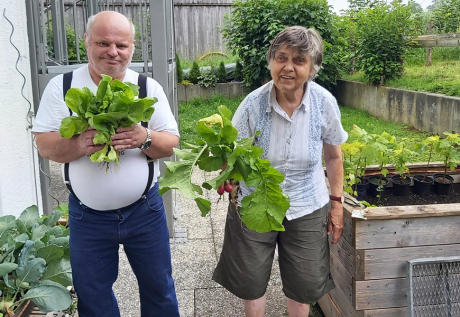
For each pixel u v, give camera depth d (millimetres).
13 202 2910
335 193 2205
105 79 1583
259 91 2055
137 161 1913
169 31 4363
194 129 7914
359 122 8258
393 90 8156
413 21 8961
